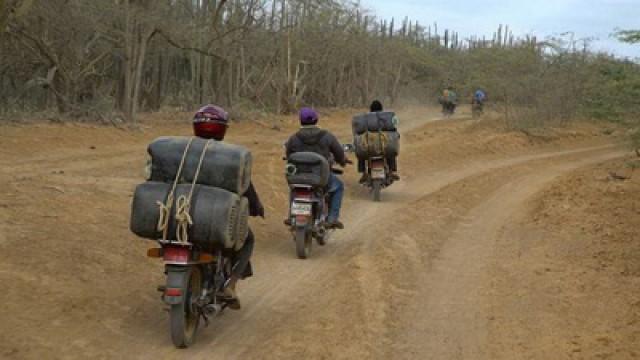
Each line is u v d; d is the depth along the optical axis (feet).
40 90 95.25
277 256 29.43
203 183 18.51
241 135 83.97
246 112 103.14
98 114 75.36
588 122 108.17
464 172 63.72
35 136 58.80
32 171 42.78
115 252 25.34
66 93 81.46
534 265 28.30
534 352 19.01
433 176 60.29
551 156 82.28
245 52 119.85
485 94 143.54
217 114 19.42
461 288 25.30
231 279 20.39
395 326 21.12
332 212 31.42
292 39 130.31
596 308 22.57
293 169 29.01
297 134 30.40
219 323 20.81
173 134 76.84
